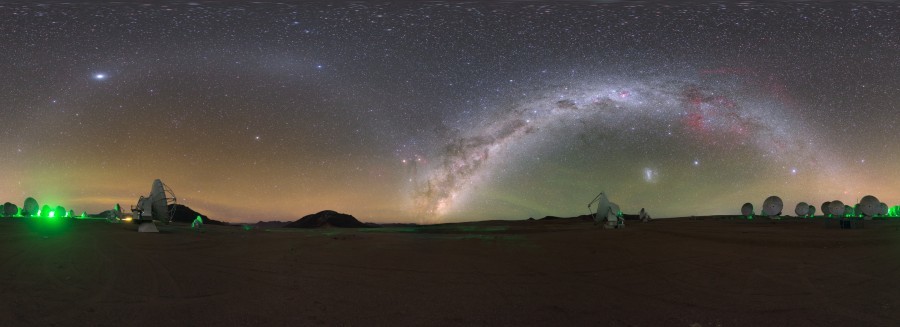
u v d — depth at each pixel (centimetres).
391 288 1106
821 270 1309
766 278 1222
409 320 868
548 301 1003
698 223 3356
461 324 848
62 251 1426
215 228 3075
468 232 2784
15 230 2017
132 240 1791
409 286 1129
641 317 895
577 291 1092
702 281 1196
